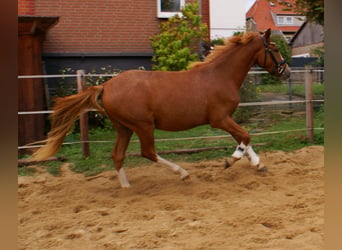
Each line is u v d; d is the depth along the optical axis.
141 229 3.93
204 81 5.36
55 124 5.30
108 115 5.38
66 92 9.78
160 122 5.30
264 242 3.50
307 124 7.88
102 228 4.04
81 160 7.05
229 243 3.48
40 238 3.83
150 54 11.13
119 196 5.29
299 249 3.27
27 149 7.75
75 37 10.64
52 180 6.05
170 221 4.15
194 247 3.42
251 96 10.30
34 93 8.20
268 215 4.16
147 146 5.36
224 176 5.83
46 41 10.43
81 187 5.64
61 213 4.63
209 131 9.38
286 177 5.70
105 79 10.27
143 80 5.22
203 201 4.82
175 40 9.99
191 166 6.57
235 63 5.58
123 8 10.95
